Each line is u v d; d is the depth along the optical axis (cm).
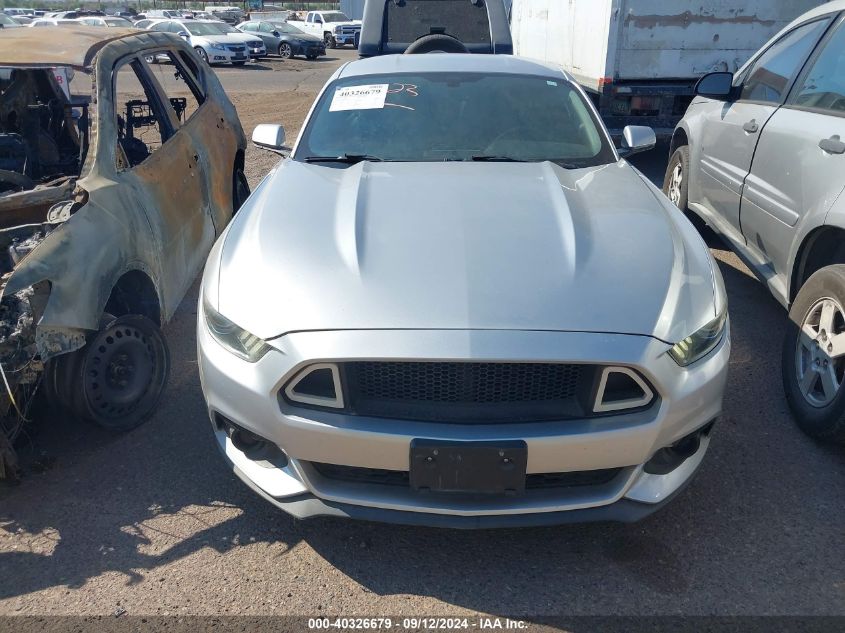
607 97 783
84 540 275
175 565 262
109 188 338
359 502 244
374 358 227
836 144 334
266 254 270
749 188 426
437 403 236
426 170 336
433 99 395
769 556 264
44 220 347
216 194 482
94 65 386
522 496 240
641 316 239
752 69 477
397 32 833
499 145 369
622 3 745
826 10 407
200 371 272
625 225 285
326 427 234
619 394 237
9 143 418
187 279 411
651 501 248
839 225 317
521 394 236
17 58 374
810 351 331
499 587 252
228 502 296
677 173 597
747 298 493
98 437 341
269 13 4584
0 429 288
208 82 545
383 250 264
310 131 387
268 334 242
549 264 256
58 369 309
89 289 299
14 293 272
